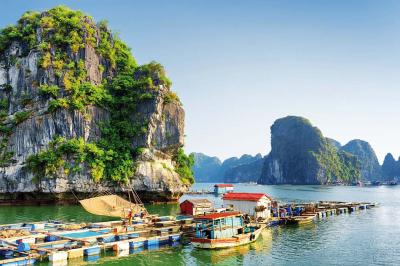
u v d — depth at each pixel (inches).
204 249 1221.7
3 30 3368.6
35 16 3361.2
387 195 4749.0
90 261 1075.9
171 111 3277.6
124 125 3164.4
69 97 3046.3
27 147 2920.8
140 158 3088.1
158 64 3385.8
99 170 2898.6
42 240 1241.4
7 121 3053.6
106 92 3287.4
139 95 3230.8
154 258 1124.5
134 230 1413.6
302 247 1298.0
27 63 3154.5
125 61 3585.1
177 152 3368.6
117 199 1740.9
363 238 1472.7
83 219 1892.2
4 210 2386.8
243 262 1096.2
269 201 1855.3
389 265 1075.9
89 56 3297.2
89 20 3459.6
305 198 3895.2
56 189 2768.2
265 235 1515.7
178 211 2385.6
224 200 1846.7
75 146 2854.3
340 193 5177.2
